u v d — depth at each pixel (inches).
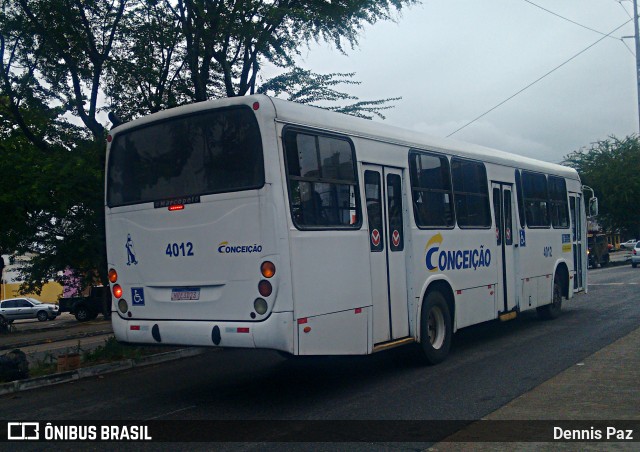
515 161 513.7
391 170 366.6
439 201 407.2
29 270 697.6
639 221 1909.4
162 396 346.6
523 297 507.5
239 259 292.7
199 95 558.3
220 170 302.7
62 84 577.3
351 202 329.4
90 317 1424.7
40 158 527.5
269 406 312.0
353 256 324.5
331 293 307.4
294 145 299.7
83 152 516.7
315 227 302.5
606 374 354.6
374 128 358.3
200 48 543.2
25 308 1624.0
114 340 466.6
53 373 407.8
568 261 606.2
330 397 326.6
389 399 317.4
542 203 557.6
